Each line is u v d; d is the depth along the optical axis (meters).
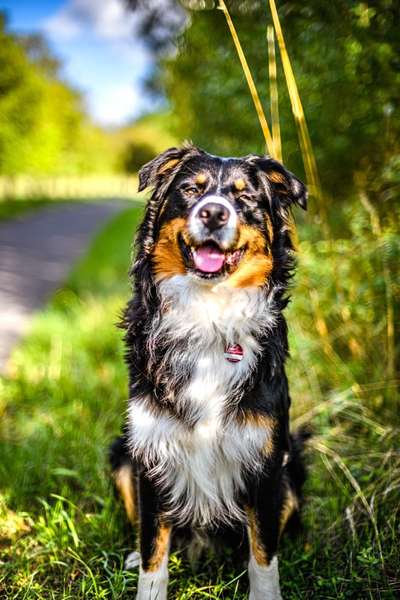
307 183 4.68
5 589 2.79
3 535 3.24
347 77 4.13
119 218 25.22
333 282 4.23
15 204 28.97
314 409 3.87
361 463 3.43
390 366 3.86
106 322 6.75
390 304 3.82
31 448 3.93
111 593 2.73
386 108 3.94
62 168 41.03
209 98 6.20
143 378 2.72
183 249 2.75
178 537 3.04
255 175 2.91
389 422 3.75
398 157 3.72
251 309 2.77
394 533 2.89
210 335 2.71
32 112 28.53
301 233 4.68
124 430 2.83
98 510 3.46
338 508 3.19
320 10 3.95
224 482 2.72
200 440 2.65
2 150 28.11
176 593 2.77
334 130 4.64
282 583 2.83
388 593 2.62
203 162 2.90
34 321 7.07
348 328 4.20
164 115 11.71
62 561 3.00
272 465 2.66
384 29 3.73
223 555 3.07
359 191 4.45
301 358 4.24
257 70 4.85
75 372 5.34
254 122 5.22
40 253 13.79
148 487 2.69
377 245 3.86
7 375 5.38
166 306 2.79
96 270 10.59
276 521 2.68
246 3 4.48
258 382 2.66
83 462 3.80
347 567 2.83
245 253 2.76
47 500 3.55
